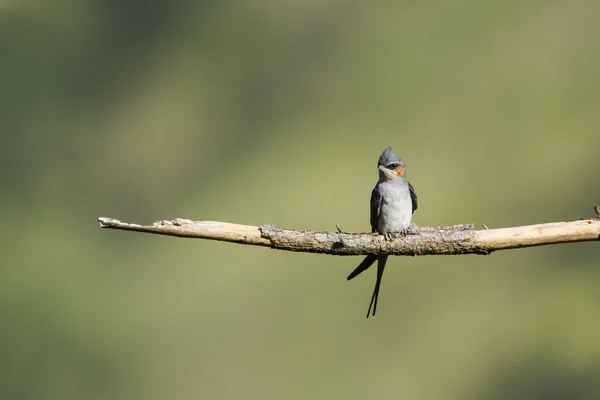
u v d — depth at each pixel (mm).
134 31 23453
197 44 23141
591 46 20812
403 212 8422
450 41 21625
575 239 7219
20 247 20422
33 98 22703
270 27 23062
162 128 22359
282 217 19953
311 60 22281
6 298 18781
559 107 20078
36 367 18078
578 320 16359
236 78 22391
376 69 21594
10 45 23125
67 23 23594
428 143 20188
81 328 18641
